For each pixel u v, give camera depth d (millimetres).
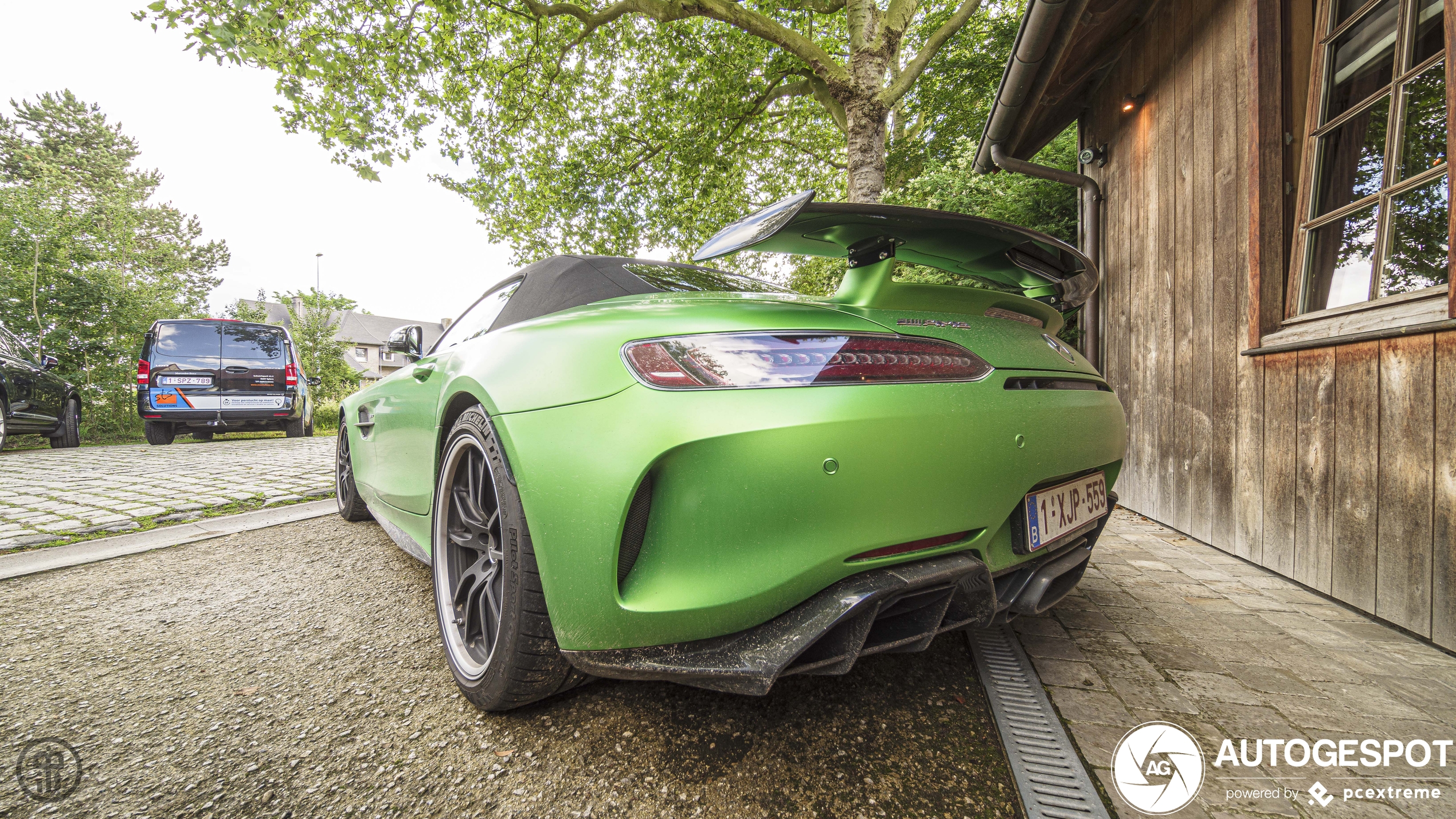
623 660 1033
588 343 1140
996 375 1189
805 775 1074
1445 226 1736
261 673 1492
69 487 4137
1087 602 1977
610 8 8164
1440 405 1635
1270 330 2346
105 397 12797
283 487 4207
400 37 7277
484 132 9953
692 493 973
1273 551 2309
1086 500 1462
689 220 11086
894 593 1018
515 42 9234
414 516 1971
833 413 985
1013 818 965
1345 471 1962
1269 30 2311
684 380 1009
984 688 1383
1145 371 3367
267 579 2242
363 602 1996
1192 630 1740
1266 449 2361
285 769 1102
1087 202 4039
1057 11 2740
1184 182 2990
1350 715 1276
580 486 1027
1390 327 1789
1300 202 2268
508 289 2094
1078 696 1352
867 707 1303
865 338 1097
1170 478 3088
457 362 1610
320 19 6887
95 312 12570
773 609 989
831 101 9586
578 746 1167
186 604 1978
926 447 1047
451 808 998
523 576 1131
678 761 1114
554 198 10562
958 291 1237
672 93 10055
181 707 1326
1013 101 3490
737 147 10820
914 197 6145
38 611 1917
